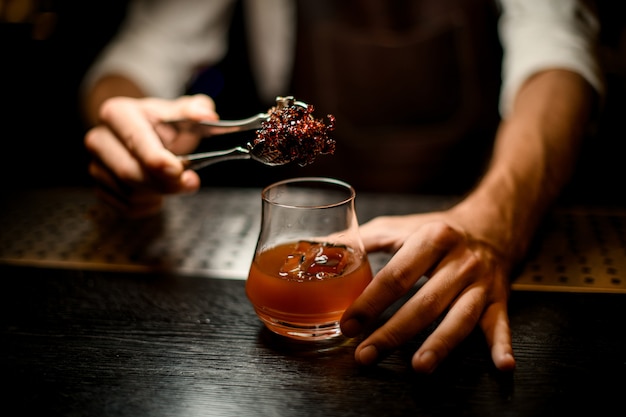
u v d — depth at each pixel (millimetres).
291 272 442
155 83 862
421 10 854
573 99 692
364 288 454
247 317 501
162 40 887
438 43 861
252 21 977
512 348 449
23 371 440
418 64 873
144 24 896
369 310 435
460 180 935
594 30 808
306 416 391
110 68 839
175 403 406
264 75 1011
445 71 875
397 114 902
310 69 902
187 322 495
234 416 393
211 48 954
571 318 485
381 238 523
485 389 409
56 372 439
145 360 450
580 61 733
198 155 550
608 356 439
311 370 435
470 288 463
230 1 940
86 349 464
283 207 449
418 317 438
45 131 1072
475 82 879
